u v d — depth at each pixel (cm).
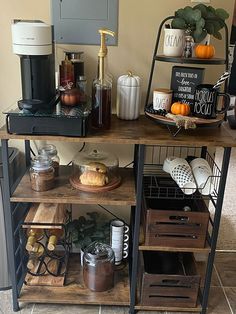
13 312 166
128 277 180
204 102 144
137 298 168
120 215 203
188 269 173
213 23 146
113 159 174
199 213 151
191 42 149
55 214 169
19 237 171
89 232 187
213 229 154
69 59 161
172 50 149
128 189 160
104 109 148
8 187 147
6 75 174
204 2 163
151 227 153
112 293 169
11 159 168
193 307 166
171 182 173
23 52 135
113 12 164
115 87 177
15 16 165
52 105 148
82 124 137
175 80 157
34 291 169
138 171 145
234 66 233
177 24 146
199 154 190
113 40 168
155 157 190
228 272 200
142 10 164
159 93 154
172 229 153
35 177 151
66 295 167
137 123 162
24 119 136
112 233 180
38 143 186
